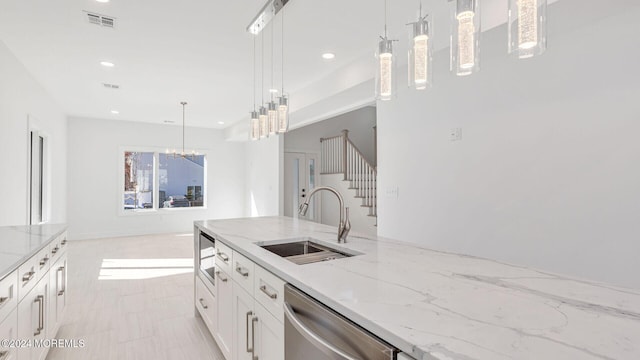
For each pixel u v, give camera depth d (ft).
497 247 9.51
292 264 4.77
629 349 2.35
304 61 12.72
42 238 7.14
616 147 7.20
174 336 8.55
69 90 16.30
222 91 16.57
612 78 7.25
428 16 5.44
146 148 25.29
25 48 11.29
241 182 29.17
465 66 4.74
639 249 6.90
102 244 21.04
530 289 3.69
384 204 13.48
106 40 10.76
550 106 8.31
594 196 7.55
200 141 27.53
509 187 9.21
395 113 13.00
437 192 11.27
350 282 3.92
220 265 7.39
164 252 18.71
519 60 8.96
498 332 2.62
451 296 3.45
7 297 4.75
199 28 10.00
